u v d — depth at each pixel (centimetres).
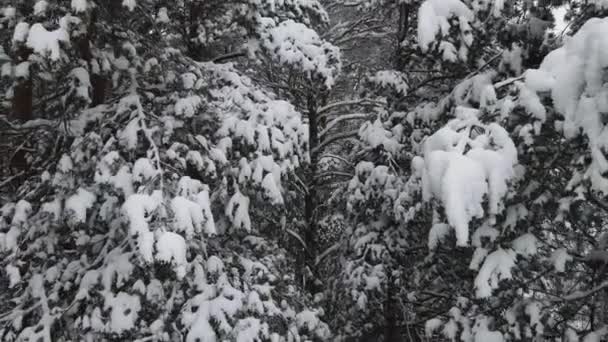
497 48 799
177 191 475
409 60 921
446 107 715
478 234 490
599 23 387
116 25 608
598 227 591
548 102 474
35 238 547
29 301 520
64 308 500
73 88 550
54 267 530
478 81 646
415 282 859
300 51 735
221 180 591
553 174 556
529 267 541
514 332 500
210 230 473
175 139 569
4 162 704
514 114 488
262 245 745
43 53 424
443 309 903
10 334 493
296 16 846
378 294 841
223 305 511
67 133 567
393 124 869
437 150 443
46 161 612
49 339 473
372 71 1181
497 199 411
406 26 909
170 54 627
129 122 532
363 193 853
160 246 414
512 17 657
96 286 503
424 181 440
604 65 370
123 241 518
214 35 793
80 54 579
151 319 513
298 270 1142
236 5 698
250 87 684
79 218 466
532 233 528
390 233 843
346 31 1224
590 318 541
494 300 541
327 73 738
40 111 714
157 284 499
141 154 539
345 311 952
